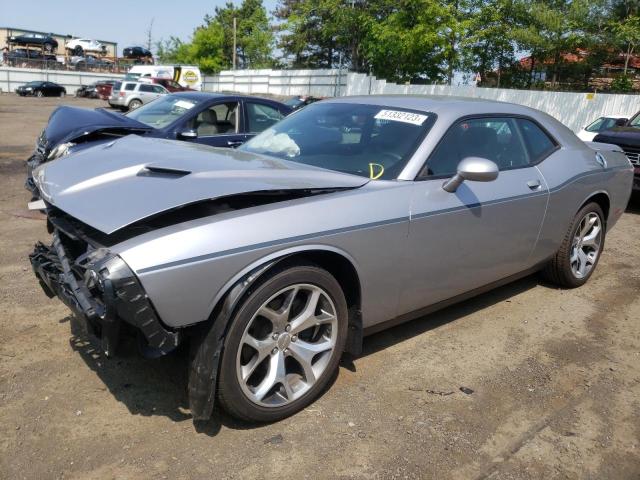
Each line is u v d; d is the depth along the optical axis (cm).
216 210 271
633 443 287
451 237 345
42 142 637
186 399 299
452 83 2891
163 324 243
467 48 2753
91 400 294
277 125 423
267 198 282
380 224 303
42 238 562
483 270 384
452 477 254
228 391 261
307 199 288
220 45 6244
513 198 385
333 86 3741
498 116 405
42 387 303
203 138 743
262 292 262
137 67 3912
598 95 2058
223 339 255
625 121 1031
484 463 265
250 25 6444
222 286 251
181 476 244
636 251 640
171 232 246
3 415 278
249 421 279
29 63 4997
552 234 441
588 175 461
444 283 356
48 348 344
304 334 297
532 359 368
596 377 350
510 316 434
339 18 3456
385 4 3042
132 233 255
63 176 315
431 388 325
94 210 262
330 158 354
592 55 2484
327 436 277
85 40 6116
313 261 292
